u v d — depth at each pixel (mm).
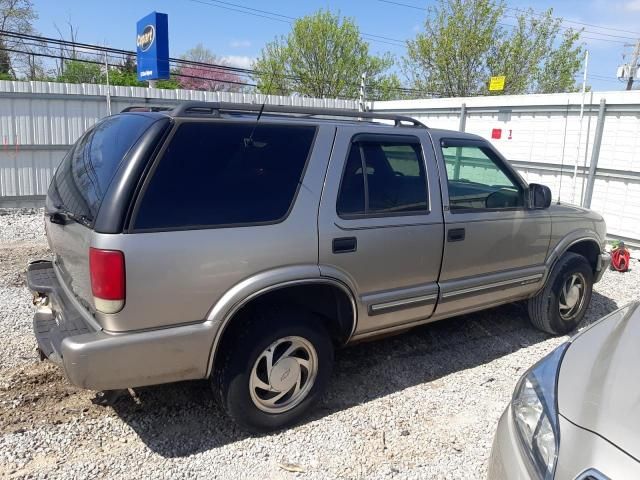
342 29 30672
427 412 3635
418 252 3752
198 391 3732
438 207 3881
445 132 4125
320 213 3262
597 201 8891
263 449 3148
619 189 8531
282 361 3223
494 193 4324
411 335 4902
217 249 2873
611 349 2438
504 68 26109
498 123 10469
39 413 3350
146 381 2830
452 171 4152
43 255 7047
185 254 2779
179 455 3053
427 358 4465
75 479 2799
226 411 3158
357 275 3447
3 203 10383
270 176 3129
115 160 2863
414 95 27984
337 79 30703
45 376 3775
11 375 3760
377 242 3504
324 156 3350
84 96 10805
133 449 3084
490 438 3377
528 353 4656
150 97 11625
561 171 9367
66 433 3178
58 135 10680
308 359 3365
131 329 2709
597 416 1995
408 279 3752
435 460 3131
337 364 4277
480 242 4141
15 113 10180
